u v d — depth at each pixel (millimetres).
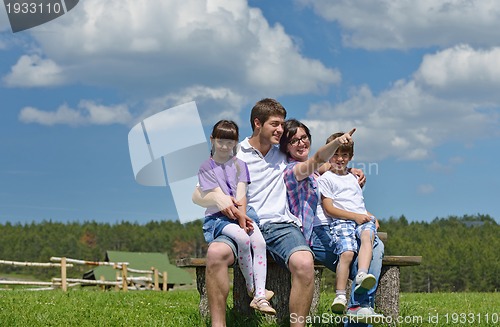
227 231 5707
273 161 6273
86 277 41375
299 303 5582
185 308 8023
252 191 6051
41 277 118438
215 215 5938
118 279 25812
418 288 73938
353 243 6164
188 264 6465
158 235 129375
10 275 118438
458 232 99312
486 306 9570
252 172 6074
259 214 5977
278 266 6348
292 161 6410
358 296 5992
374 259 6113
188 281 41375
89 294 10883
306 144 6395
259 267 5766
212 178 5855
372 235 6133
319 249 6367
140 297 10242
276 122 6109
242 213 5777
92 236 132875
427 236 94688
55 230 135375
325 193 6371
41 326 6637
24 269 120188
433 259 74625
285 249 5750
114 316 7293
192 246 127562
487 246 82688
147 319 7004
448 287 73438
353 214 6254
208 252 5566
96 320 7023
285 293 6340
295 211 6176
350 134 5848
